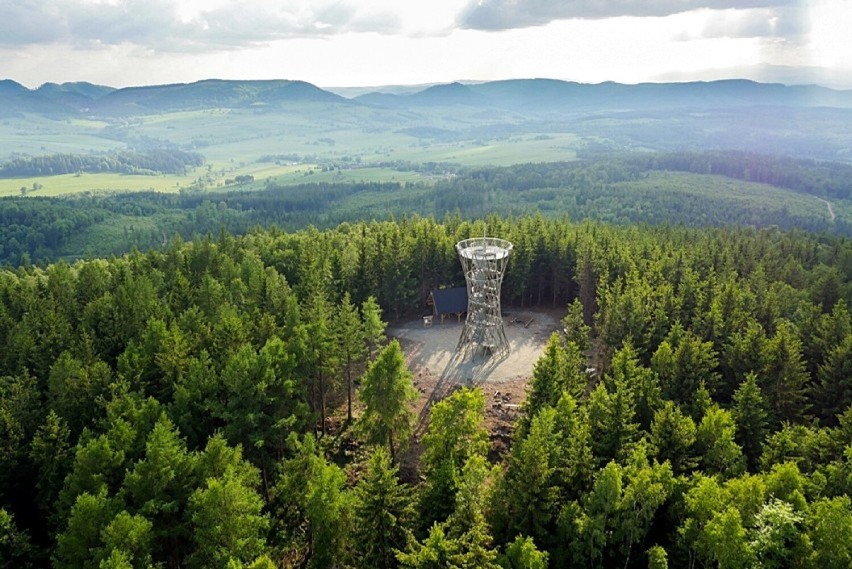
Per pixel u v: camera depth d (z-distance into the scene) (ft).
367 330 222.89
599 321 250.16
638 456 128.98
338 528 125.29
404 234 337.31
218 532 115.03
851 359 186.91
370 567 122.21
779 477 122.31
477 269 252.62
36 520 150.82
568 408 151.23
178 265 329.93
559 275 329.93
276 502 156.15
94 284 289.94
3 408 154.81
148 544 119.24
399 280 304.30
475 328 260.83
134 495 126.72
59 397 171.32
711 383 189.78
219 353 190.80
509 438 192.54
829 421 188.75
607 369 213.87
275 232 425.69
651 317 233.14
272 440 166.61
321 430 199.00
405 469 177.58
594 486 126.52
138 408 159.53
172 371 180.45
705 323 222.69
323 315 210.59
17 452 148.66
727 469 140.05
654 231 439.63
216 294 251.80
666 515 129.49
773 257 362.74
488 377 238.48
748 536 110.11
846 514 107.65
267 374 163.02
